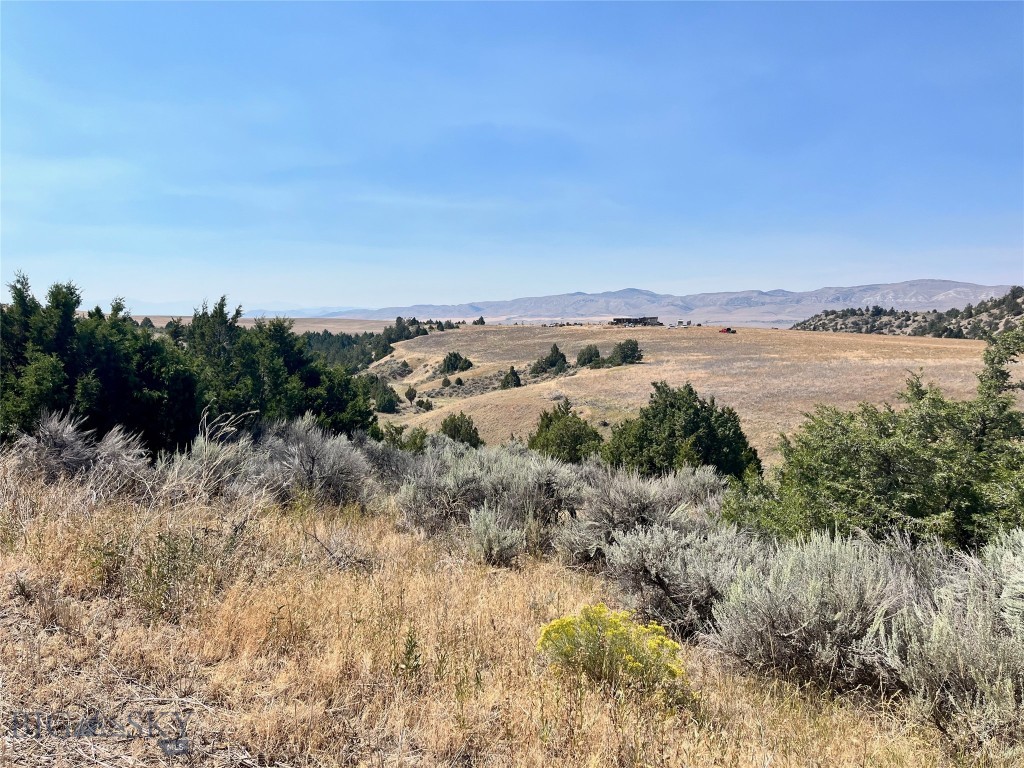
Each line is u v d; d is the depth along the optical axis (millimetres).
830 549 4902
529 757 2912
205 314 20250
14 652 3318
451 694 3471
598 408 57000
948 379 56031
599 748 2986
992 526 5875
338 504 9281
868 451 6723
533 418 57625
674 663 4008
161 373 10141
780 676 4375
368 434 18234
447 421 37750
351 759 2850
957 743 3328
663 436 21281
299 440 11156
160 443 9953
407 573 5898
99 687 3148
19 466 6766
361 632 4098
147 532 5066
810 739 3352
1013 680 3449
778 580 4719
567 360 110625
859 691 4094
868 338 113000
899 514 6281
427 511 8875
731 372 71062
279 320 17594
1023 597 4082
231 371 16656
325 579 5191
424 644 4129
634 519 7445
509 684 3762
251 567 5020
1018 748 3113
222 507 6195
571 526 7996
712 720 3572
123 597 4160
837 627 4148
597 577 7066
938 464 6492
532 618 5152
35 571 4285
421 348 143625
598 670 3939
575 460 25391
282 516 7414
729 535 6578
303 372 17484
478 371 107875
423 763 2857
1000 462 7285
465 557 7074
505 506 9078
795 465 7633
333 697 3307
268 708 3129
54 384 8727
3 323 9367
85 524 5160
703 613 5523
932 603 4449
